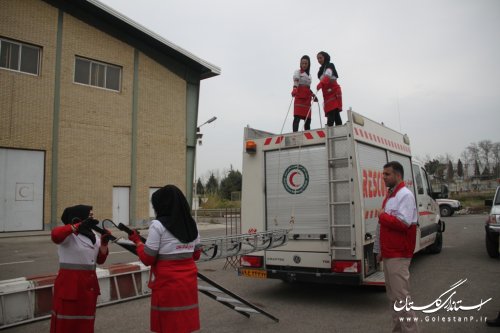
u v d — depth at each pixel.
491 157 65.75
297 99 9.00
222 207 36.38
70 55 19.22
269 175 7.12
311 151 6.71
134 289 7.04
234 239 5.42
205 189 53.56
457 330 5.15
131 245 4.04
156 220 3.59
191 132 24.28
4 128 17.16
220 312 6.15
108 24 20.58
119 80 21.12
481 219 25.27
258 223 7.14
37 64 18.33
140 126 21.69
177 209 3.59
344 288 7.62
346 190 6.27
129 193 21.19
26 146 17.70
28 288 5.76
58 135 18.64
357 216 6.07
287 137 6.95
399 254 4.42
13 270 9.66
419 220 9.31
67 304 3.89
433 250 11.41
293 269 6.66
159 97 22.66
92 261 4.06
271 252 6.88
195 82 24.56
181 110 23.72
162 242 3.52
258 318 5.79
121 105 20.97
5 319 5.48
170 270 3.49
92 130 19.80
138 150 21.55
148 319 5.83
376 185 6.85
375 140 7.08
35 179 17.98
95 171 19.80
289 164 6.92
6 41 17.45
